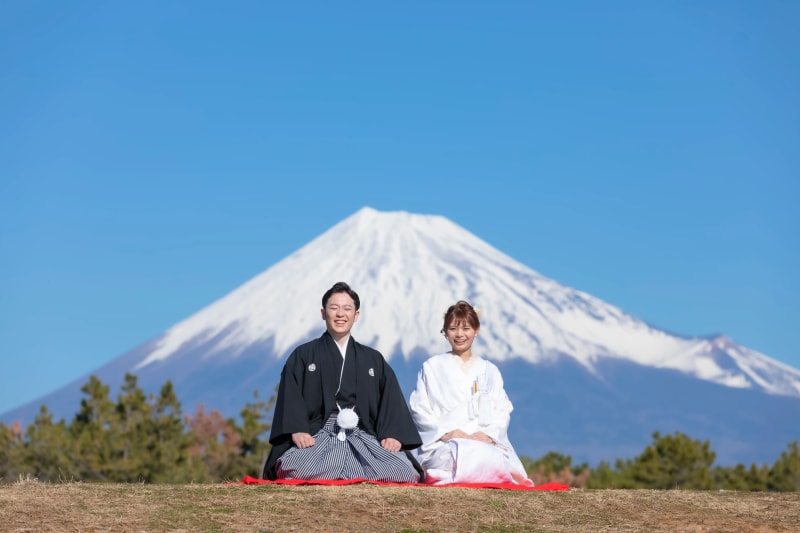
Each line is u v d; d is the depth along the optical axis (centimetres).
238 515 1024
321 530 989
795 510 1159
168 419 4094
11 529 967
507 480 1257
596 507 1126
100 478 3838
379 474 1212
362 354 1270
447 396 1313
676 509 1141
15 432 3978
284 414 1241
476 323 1337
